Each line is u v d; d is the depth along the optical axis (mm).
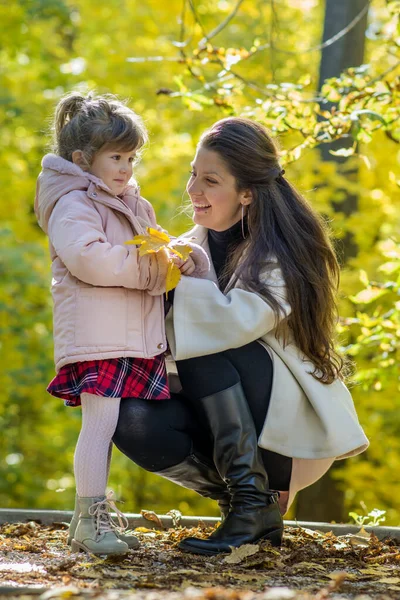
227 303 4191
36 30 14219
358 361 10094
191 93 6602
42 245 13938
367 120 6320
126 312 4152
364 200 10906
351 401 4477
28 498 14805
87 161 4391
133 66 12641
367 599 3205
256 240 4395
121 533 4465
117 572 3711
